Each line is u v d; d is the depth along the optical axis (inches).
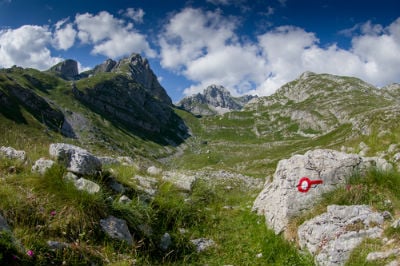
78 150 414.0
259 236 418.6
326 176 425.7
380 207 371.9
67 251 279.9
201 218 475.5
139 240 356.2
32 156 439.2
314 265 337.4
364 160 451.2
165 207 447.5
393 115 1672.0
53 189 335.6
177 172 626.5
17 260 237.6
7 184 336.5
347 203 390.0
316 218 374.6
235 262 367.2
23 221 293.7
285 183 440.5
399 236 307.1
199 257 373.4
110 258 302.4
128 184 455.8
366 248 313.6
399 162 736.3
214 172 1718.8
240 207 560.1
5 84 6254.9
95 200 339.3
